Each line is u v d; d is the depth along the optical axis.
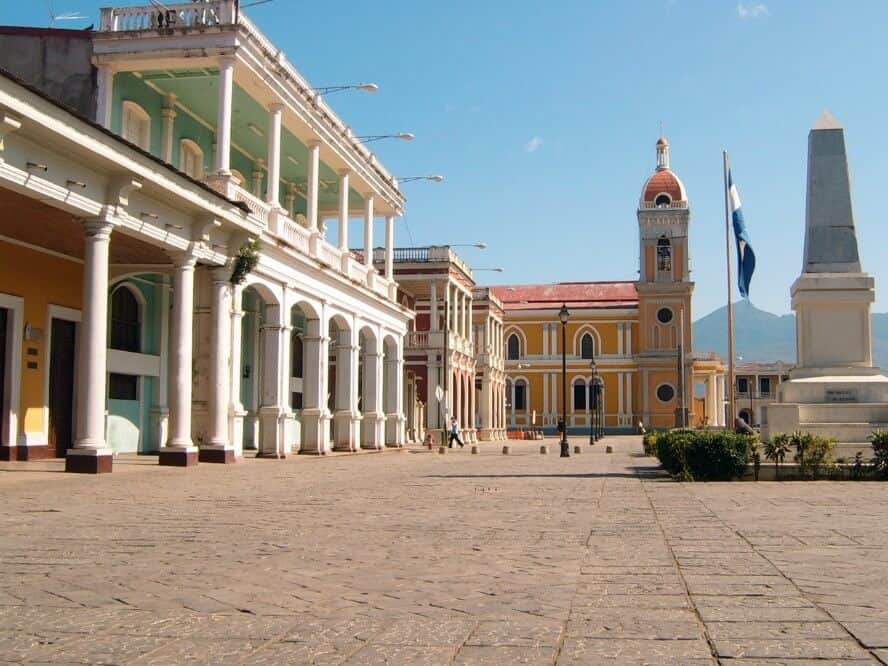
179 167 28.77
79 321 24.55
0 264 21.44
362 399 41.59
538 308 98.62
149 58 24.09
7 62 24.53
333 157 33.41
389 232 42.72
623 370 96.19
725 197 32.34
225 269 23.80
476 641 5.16
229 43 23.91
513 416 98.31
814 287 21.84
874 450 18.67
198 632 5.45
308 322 31.59
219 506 13.01
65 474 18.08
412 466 26.41
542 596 6.43
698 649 4.93
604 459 33.25
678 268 93.81
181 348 21.75
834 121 22.34
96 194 17.67
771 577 7.09
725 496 14.97
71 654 4.96
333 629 5.50
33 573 7.41
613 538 9.58
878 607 5.95
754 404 109.69
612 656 4.80
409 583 6.98
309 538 9.59
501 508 13.04
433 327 55.72
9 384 21.97
